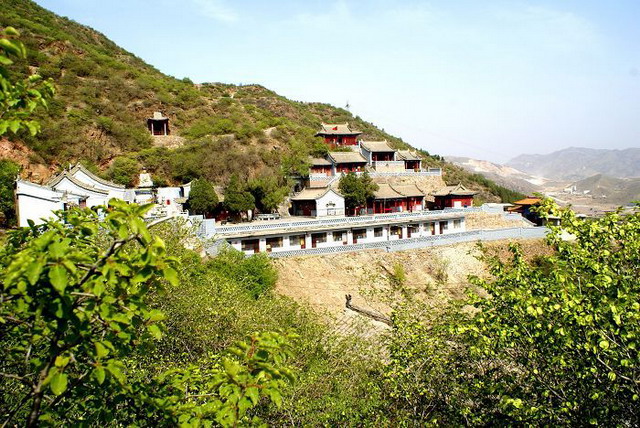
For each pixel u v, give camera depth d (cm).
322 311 3019
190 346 1600
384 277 3834
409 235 4988
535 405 848
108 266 404
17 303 418
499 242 4800
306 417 1270
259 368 493
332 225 4272
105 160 5578
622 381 801
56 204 3119
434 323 1399
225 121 7100
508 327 894
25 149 4884
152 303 1516
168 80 8844
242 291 2608
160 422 518
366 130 11288
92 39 9056
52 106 5681
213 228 3631
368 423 1261
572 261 948
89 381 498
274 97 10956
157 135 6538
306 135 7450
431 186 7038
